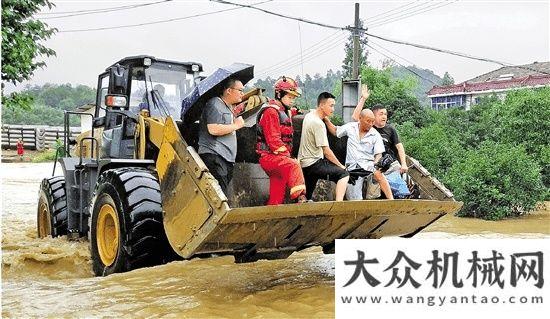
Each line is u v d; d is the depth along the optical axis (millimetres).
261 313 4723
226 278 6074
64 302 5180
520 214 12688
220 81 5391
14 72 8422
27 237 10031
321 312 4730
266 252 5410
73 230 8500
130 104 7762
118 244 6129
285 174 5430
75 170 8484
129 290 5547
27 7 8633
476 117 21781
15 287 5965
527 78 42031
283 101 5617
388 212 5383
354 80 10438
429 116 22969
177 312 4805
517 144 16188
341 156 6812
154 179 6203
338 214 5059
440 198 6727
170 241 5125
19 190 19203
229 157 5562
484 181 12156
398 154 6949
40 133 40781
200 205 4746
